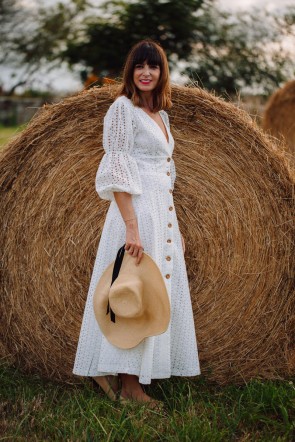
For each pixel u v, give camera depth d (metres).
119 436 2.96
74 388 3.74
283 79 11.14
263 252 3.84
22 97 22.19
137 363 3.28
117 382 3.54
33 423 3.18
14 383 3.67
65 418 3.17
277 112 7.21
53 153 3.87
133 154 3.29
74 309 3.91
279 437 2.97
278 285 3.83
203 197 3.88
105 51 12.90
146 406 3.25
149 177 3.28
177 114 3.84
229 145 3.84
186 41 12.24
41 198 3.88
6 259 3.91
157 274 3.19
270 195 3.81
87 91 3.82
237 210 3.85
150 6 12.52
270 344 3.86
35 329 3.91
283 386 3.61
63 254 3.91
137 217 3.25
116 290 3.13
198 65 11.94
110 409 3.24
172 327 3.42
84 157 3.89
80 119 3.85
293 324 3.84
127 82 3.31
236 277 3.87
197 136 3.86
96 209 3.92
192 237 3.90
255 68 11.38
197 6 12.19
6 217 3.89
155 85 3.32
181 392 3.48
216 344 3.87
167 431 3.05
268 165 3.80
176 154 3.89
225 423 3.16
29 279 3.91
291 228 3.80
